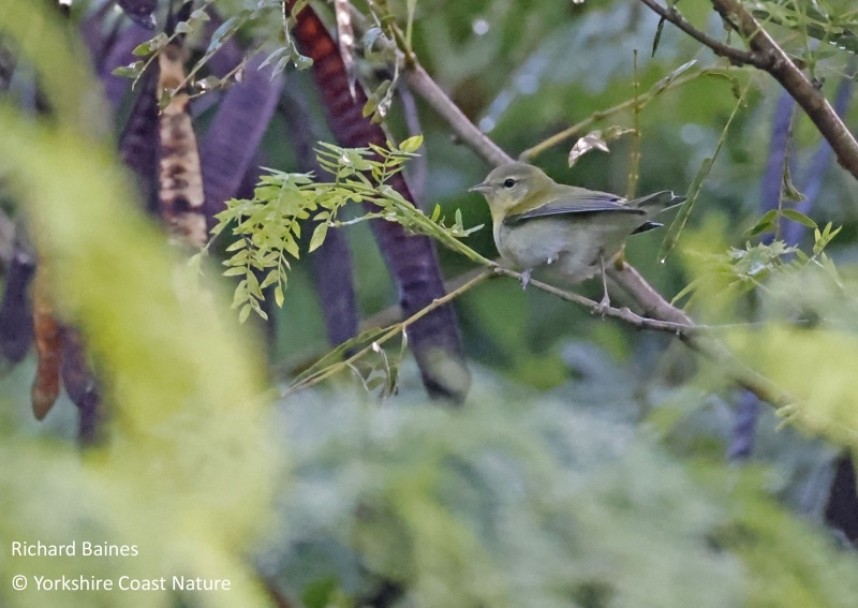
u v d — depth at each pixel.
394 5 11.17
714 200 11.72
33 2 2.54
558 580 3.11
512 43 11.96
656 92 7.43
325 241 6.88
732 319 5.64
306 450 3.27
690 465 3.59
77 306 2.38
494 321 12.09
